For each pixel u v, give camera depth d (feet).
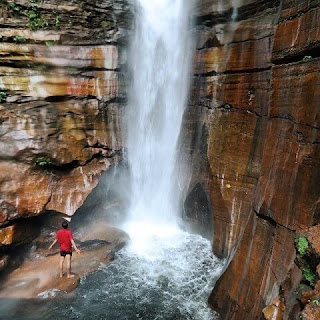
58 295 23.94
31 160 27.86
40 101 28.94
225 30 26.76
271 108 20.51
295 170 17.49
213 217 27.43
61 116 29.45
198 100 30.04
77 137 29.99
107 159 32.27
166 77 32.07
